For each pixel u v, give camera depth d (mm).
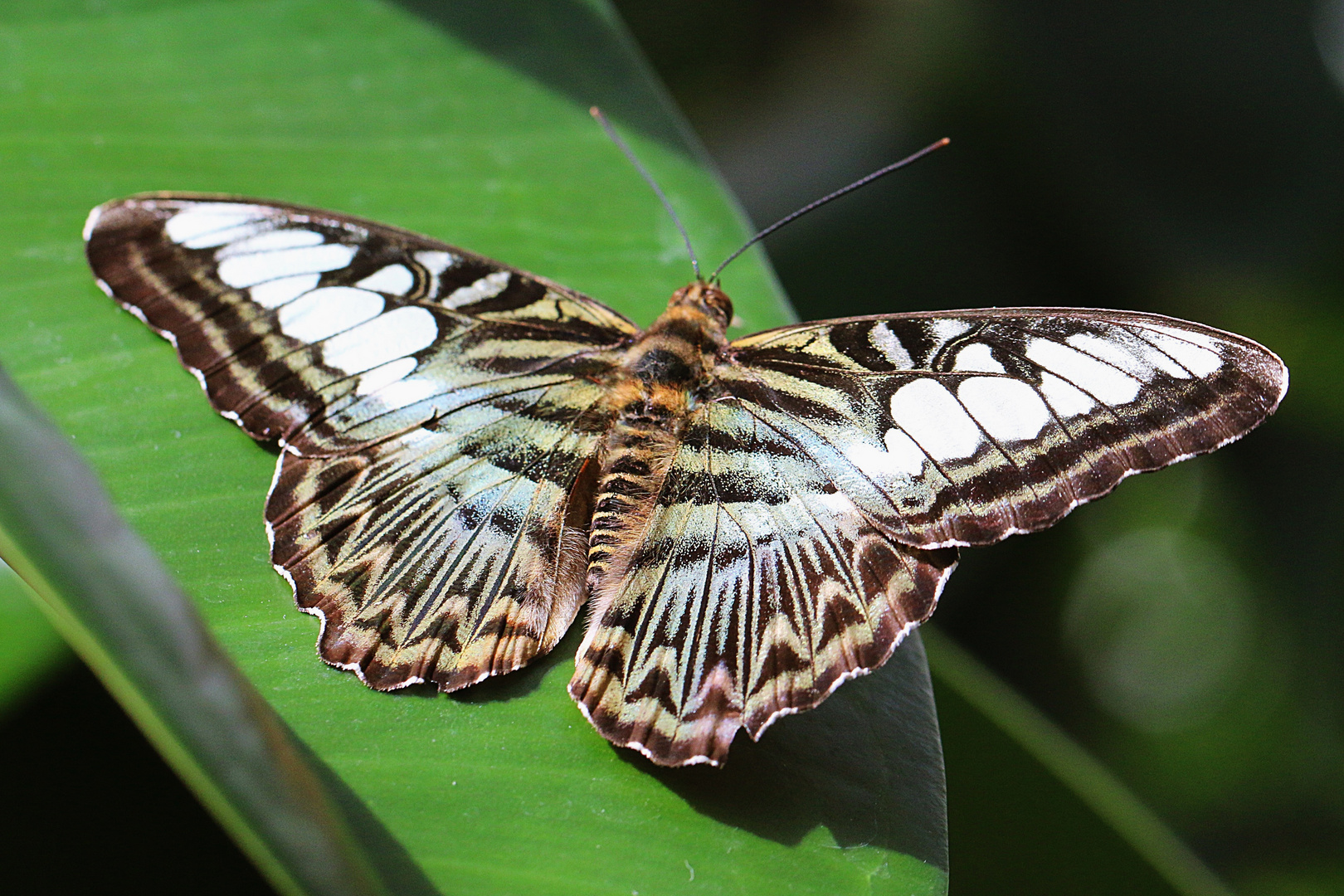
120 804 641
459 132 661
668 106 665
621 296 651
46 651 637
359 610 625
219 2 664
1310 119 692
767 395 635
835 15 809
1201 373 621
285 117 658
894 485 627
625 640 624
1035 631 814
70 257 642
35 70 656
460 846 612
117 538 504
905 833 616
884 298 713
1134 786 951
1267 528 726
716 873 613
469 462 635
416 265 640
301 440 633
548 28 667
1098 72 697
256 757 521
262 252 637
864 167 722
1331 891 840
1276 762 926
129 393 635
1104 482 622
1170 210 693
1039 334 626
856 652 622
